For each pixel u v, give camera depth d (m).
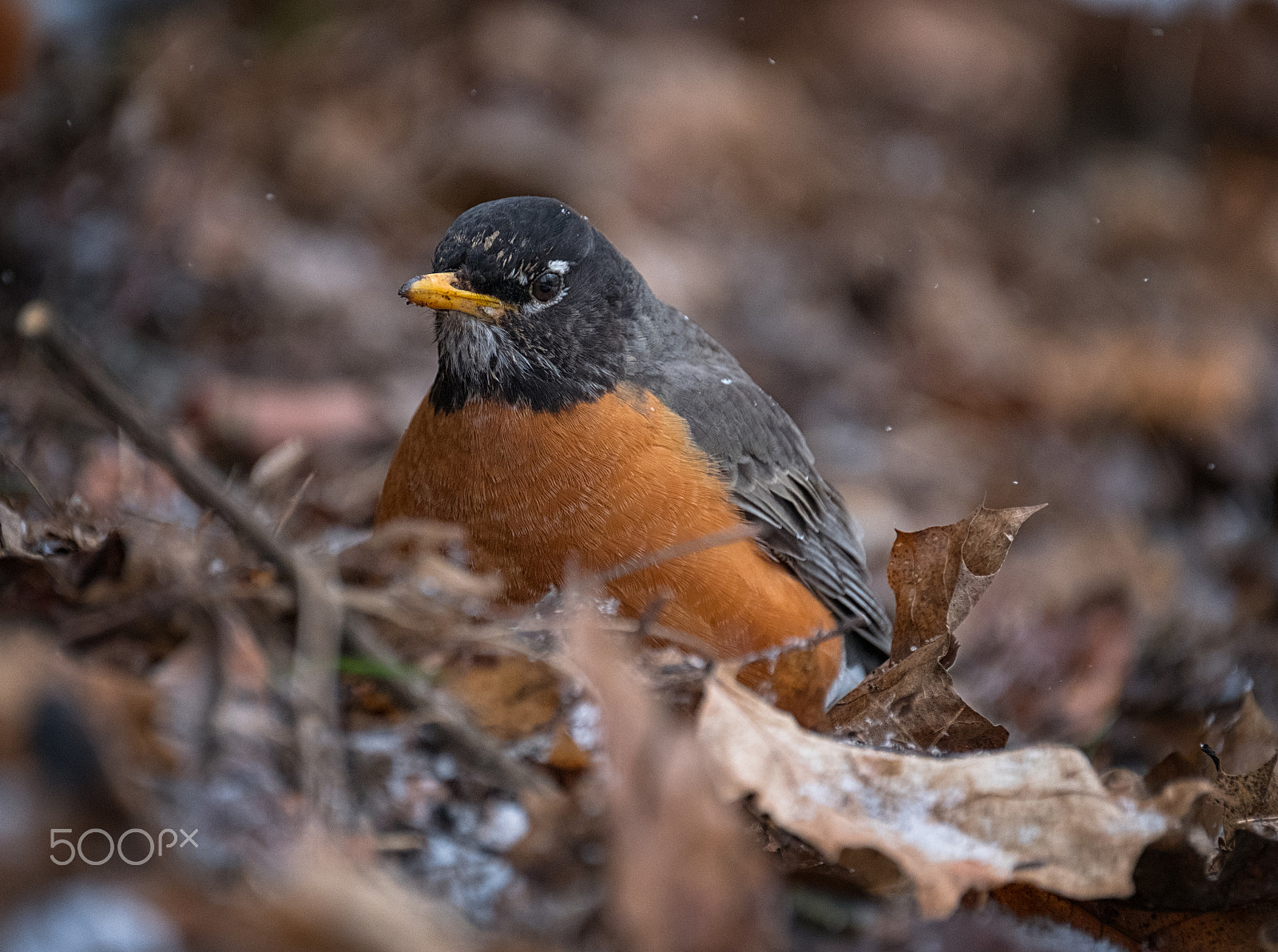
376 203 17.89
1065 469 16.78
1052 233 23.11
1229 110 26.08
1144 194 24.27
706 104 21.73
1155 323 20.78
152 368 13.43
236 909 4.79
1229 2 26.09
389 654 6.24
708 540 8.30
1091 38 26.91
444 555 8.73
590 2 24.48
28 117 15.12
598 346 9.06
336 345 14.70
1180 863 6.65
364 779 5.95
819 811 6.25
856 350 18.14
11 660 5.29
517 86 20.64
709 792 5.55
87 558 6.23
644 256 18.34
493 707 6.52
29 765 5.02
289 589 6.30
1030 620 12.55
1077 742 10.29
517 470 8.61
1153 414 18.14
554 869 5.88
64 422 10.95
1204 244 23.98
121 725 5.36
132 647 6.06
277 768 5.61
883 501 14.85
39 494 7.83
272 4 20.41
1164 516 16.25
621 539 8.60
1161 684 11.15
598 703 6.41
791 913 6.25
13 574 6.16
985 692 11.43
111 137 15.16
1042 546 14.69
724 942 5.41
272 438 12.82
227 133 17.20
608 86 21.70
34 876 4.81
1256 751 8.76
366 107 19.44
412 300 8.73
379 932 4.85
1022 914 6.57
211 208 15.43
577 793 6.23
